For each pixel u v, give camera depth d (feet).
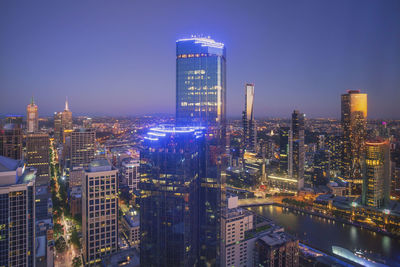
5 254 582.76
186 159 653.30
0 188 571.28
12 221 586.86
